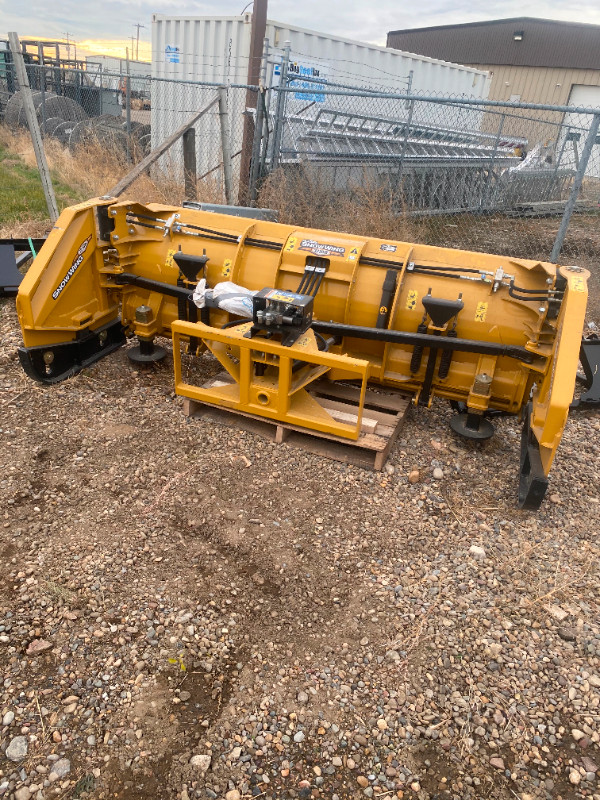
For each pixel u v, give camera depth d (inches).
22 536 114.8
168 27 382.6
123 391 168.6
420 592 109.7
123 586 105.6
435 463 147.2
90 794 76.2
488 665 97.1
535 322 139.9
